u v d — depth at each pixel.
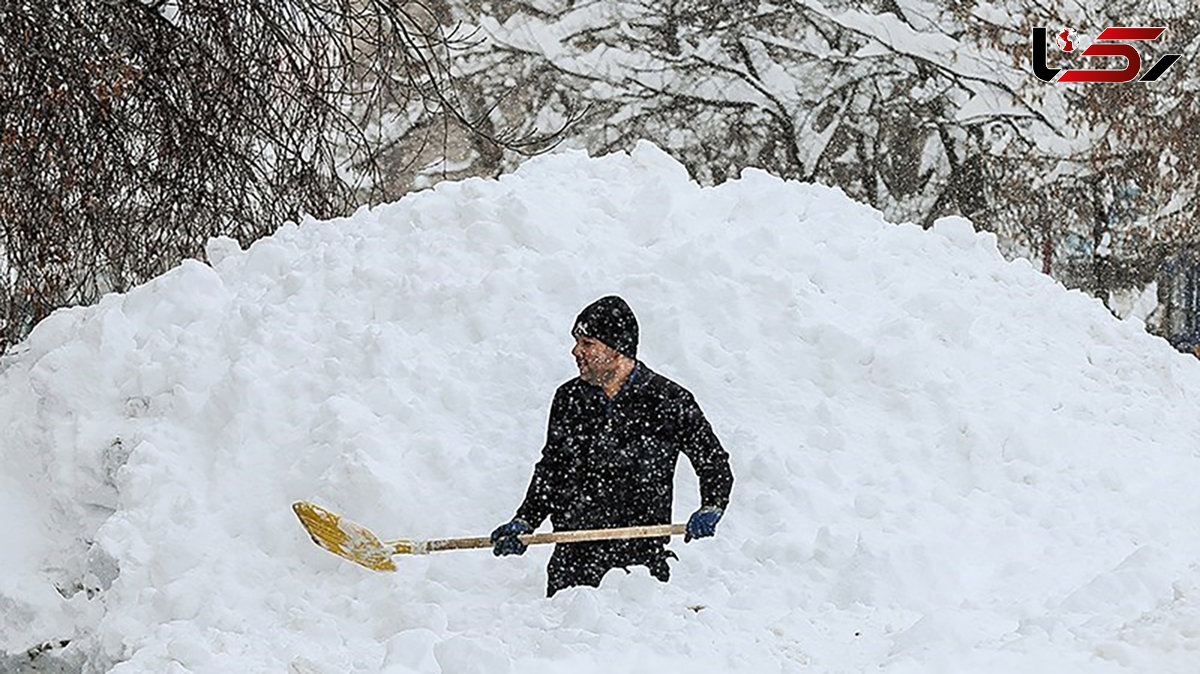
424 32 47.69
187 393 26.27
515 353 26.12
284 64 44.16
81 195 41.19
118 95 39.59
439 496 23.94
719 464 20.77
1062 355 28.62
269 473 24.69
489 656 16.66
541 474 21.05
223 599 22.70
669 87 74.69
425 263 28.06
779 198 30.12
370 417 24.86
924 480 24.42
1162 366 29.50
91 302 43.59
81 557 25.33
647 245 28.70
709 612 19.38
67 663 23.84
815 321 26.84
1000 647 16.91
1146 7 77.31
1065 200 76.75
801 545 22.22
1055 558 22.52
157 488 24.77
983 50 74.94
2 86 39.25
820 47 74.50
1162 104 77.25
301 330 26.97
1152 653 16.09
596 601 19.88
